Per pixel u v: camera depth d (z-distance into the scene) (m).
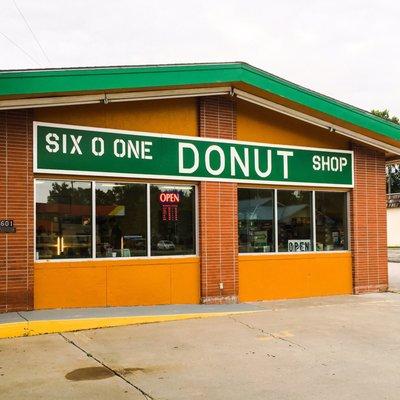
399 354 8.09
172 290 11.58
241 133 12.68
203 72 11.27
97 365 7.34
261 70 11.98
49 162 10.31
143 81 10.58
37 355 7.79
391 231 48.19
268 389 6.42
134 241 11.30
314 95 12.84
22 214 10.02
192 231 12.04
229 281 12.20
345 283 14.16
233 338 8.97
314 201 13.86
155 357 7.77
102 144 10.90
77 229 10.70
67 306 10.42
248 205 12.84
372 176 14.76
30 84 9.48
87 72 10.00
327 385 6.59
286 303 12.44
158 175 11.47
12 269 9.88
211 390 6.37
